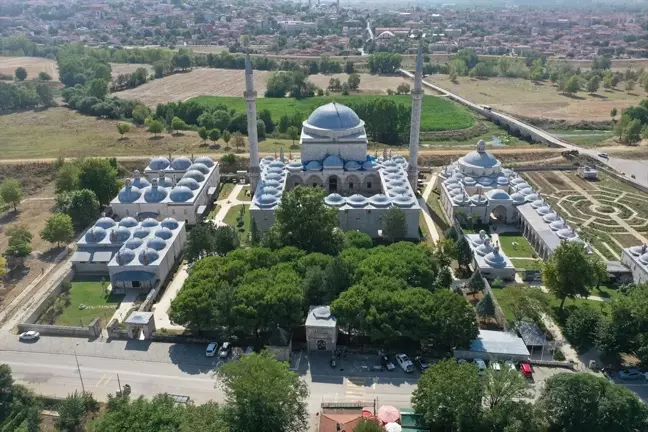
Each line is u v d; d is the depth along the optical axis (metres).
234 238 158.75
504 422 96.12
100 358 125.75
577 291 136.88
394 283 129.12
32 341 131.38
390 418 101.38
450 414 97.94
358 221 185.75
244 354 113.88
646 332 118.31
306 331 123.81
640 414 97.12
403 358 121.00
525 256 173.88
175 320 127.88
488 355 120.81
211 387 116.12
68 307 146.00
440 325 119.56
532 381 116.12
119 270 152.62
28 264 167.88
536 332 127.06
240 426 95.56
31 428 101.56
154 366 122.88
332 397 111.94
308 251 151.12
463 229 192.25
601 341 120.69
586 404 97.38
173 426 90.75
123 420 91.12
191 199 196.50
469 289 151.25
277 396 95.44
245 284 130.12
